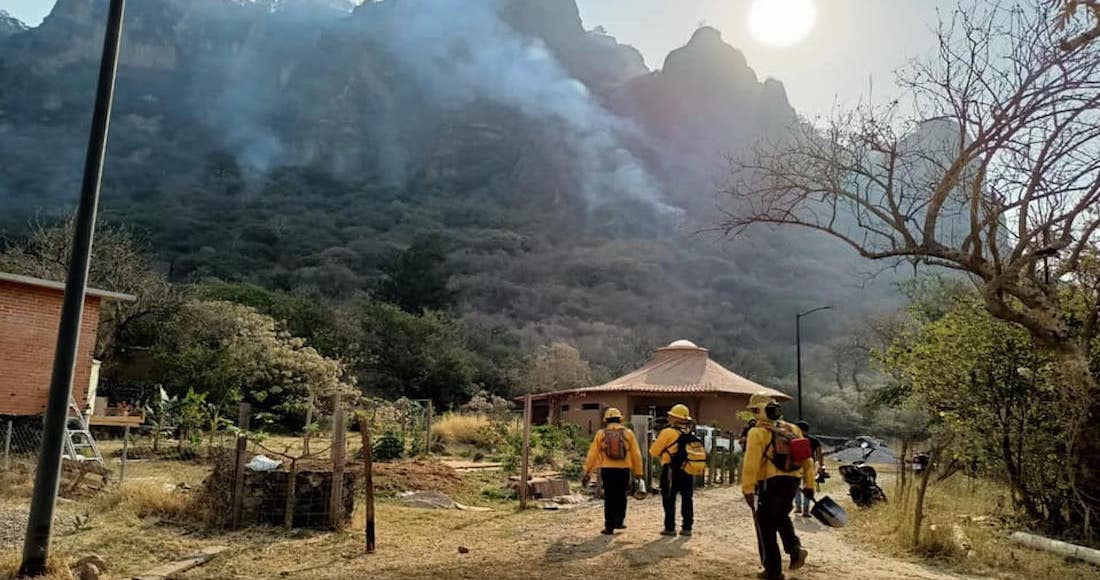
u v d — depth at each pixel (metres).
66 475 11.23
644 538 9.42
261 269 75.19
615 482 9.76
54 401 6.48
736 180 14.25
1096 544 9.60
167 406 17.36
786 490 7.14
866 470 14.37
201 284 43.34
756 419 7.41
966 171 11.00
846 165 11.51
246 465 9.70
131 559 7.44
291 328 40.41
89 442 13.25
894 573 7.92
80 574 6.57
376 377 43.03
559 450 21.16
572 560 7.86
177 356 26.42
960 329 12.15
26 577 6.20
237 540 8.54
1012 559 8.84
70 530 8.49
